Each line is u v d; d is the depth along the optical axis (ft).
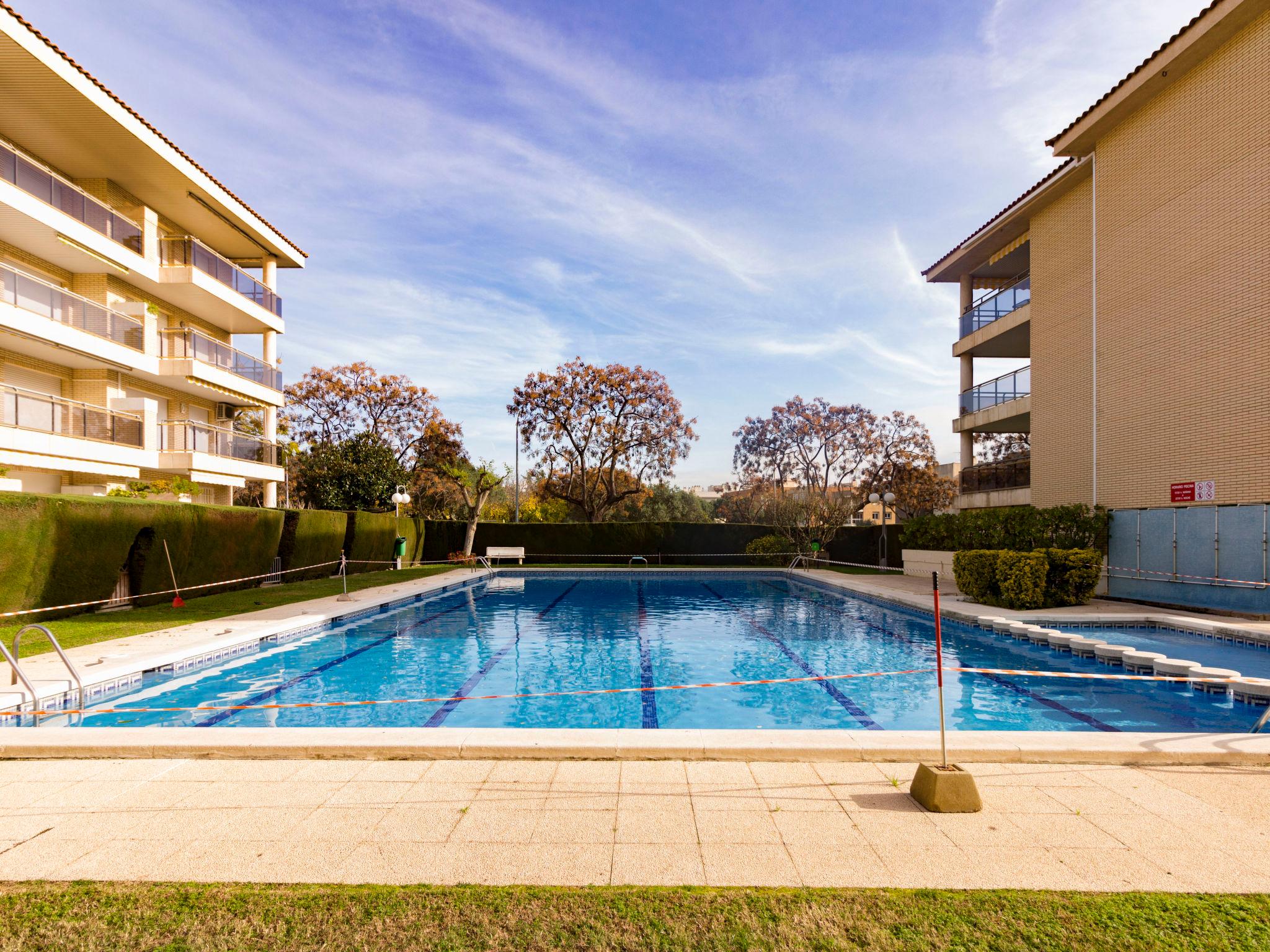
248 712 22.49
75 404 48.21
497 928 8.60
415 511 101.24
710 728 20.75
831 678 26.89
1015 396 65.21
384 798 13.03
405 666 29.68
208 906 9.16
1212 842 11.09
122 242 54.65
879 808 12.48
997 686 25.77
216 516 45.73
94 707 22.34
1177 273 42.60
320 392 121.80
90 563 35.55
